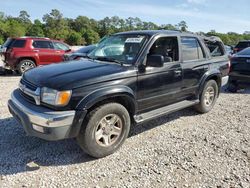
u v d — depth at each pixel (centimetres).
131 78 403
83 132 359
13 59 1115
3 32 7456
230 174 347
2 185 314
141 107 432
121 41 474
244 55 825
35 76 387
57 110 343
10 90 793
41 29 8788
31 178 330
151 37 452
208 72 570
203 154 400
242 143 442
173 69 477
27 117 353
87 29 9112
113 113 384
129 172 349
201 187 319
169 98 483
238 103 705
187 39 532
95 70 389
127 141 441
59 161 372
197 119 563
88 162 372
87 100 351
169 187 318
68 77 363
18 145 415
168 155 395
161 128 505
